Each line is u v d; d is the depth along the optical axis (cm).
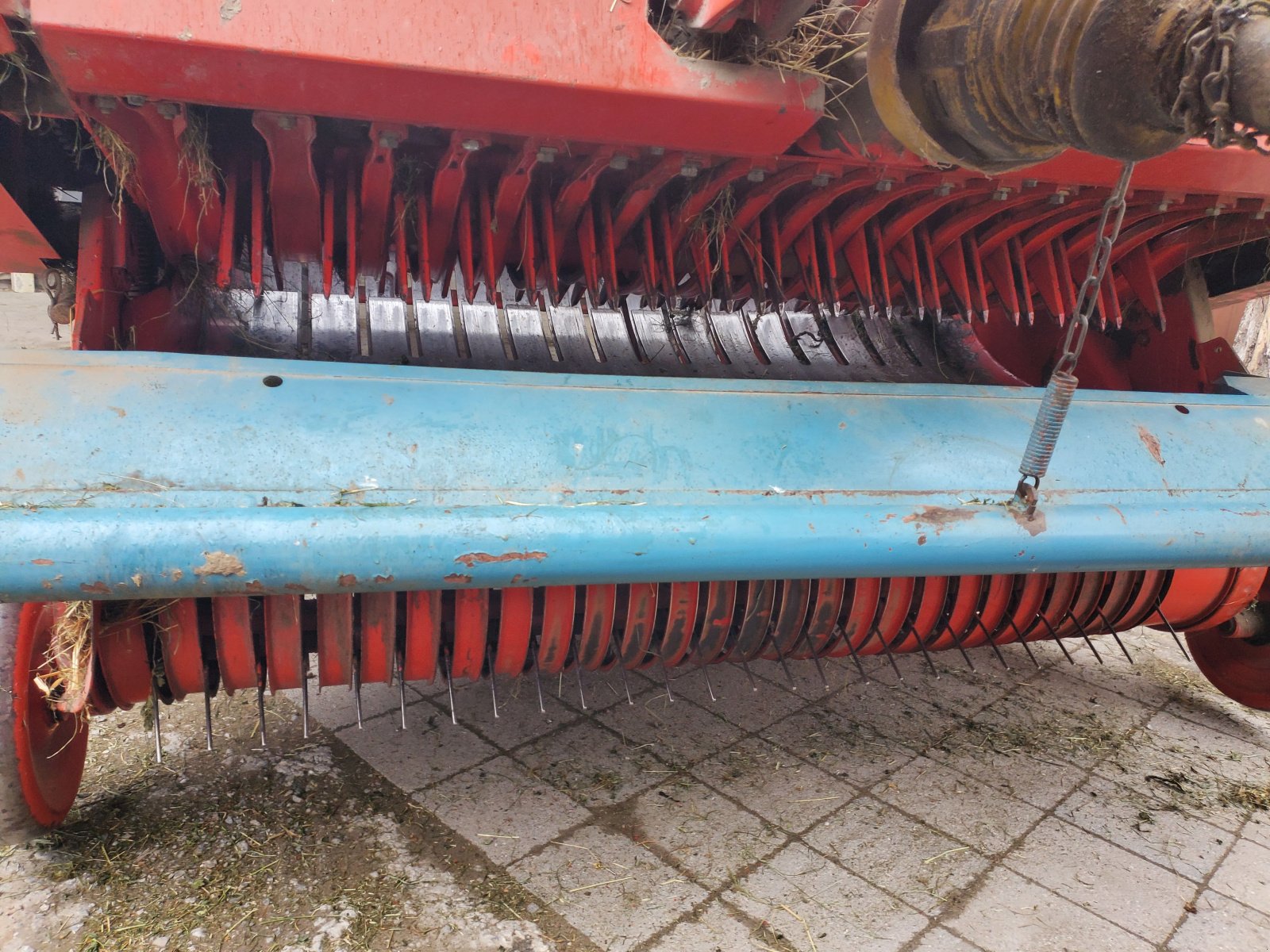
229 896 194
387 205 192
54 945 178
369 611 187
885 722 294
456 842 218
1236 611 273
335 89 142
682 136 164
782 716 293
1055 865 225
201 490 148
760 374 270
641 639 211
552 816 230
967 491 190
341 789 236
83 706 174
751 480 178
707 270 221
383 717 274
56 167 203
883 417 200
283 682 196
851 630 231
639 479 172
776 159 187
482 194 202
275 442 156
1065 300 259
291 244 204
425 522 147
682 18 159
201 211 187
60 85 142
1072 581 251
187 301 216
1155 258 272
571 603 200
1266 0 89
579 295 241
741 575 163
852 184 200
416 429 165
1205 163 206
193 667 189
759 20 149
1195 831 245
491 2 139
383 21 134
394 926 189
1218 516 191
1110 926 204
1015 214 234
